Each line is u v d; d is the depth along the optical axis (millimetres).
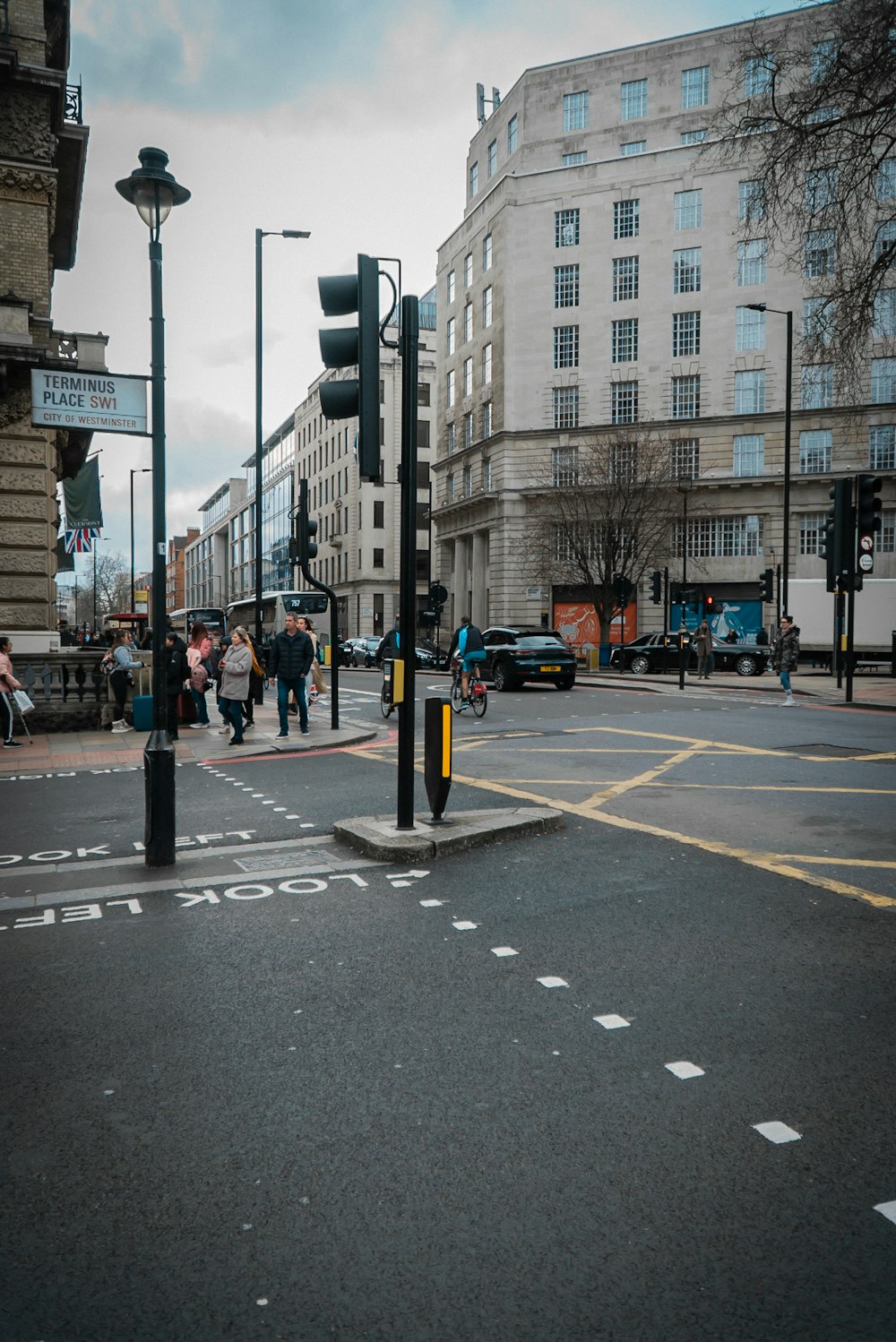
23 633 17062
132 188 6914
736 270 43312
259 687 15664
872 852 6461
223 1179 2746
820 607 32844
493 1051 3562
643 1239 2445
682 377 44531
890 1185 2670
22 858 6883
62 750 13289
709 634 29203
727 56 44062
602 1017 3854
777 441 42531
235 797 9188
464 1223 2523
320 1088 3291
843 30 12711
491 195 49312
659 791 8891
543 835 7145
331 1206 2609
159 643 6578
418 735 14383
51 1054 3600
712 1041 3611
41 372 7125
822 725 14625
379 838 6621
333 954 4668
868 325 14367
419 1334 2129
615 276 45812
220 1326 2166
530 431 46938
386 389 66875
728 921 5055
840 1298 2225
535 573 44250
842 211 13781
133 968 4539
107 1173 2789
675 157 44344
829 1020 3781
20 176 17312
